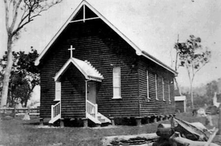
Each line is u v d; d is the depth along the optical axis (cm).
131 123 2142
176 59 3095
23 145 1405
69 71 2091
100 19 2308
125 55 2205
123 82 2188
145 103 2250
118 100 2186
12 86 5241
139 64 2178
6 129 1952
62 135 1599
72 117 2053
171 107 3027
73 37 2373
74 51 2355
